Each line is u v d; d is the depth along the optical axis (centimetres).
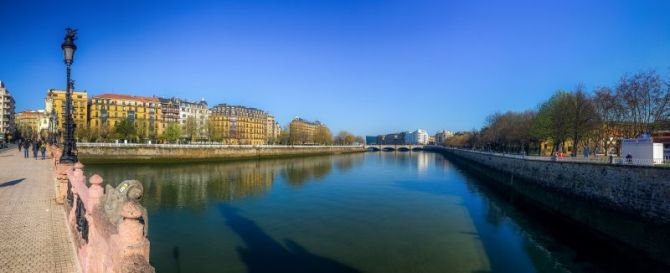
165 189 5025
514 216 3616
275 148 13412
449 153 17462
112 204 774
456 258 2380
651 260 2316
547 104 7631
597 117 6000
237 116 17775
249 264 2209
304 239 2727
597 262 2325
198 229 2948
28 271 962
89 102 13600
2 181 2411
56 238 1238
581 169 3609
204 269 2123
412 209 3875
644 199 2678
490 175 7038
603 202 3181
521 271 2183
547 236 2891
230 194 4681
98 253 808
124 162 7931
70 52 1961
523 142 8600
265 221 3244
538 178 4641
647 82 5288
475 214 3684
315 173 7650
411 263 2284
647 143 3528
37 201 1792
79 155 7312
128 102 13475
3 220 1430
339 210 3759
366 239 2755
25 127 17688
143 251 603
